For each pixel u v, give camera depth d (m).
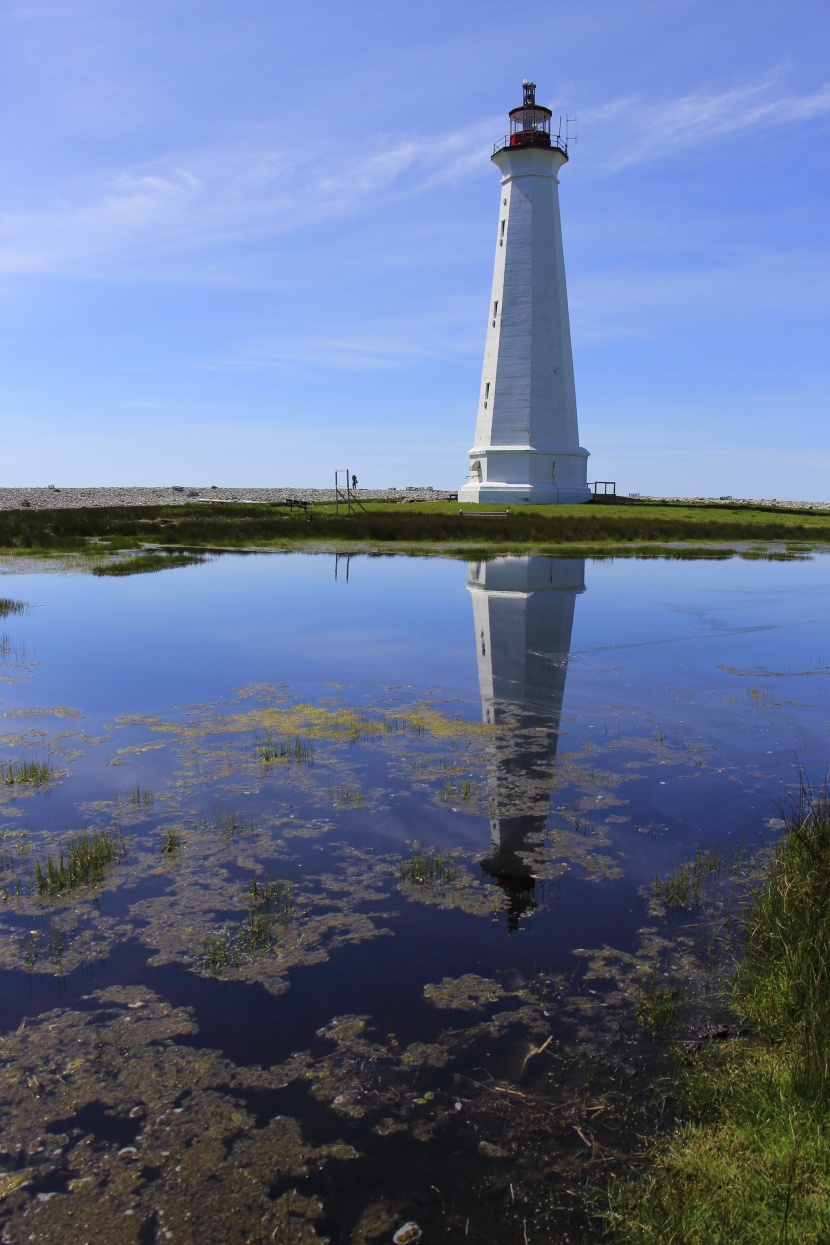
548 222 50.75
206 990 5.96
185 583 26.27
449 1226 4.16
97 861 7.65
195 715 12.35
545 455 53.00
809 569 31.25
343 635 18.17
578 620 20.00
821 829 7.23
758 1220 3.86
